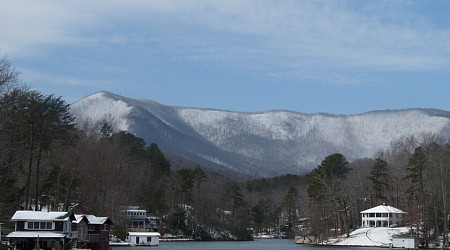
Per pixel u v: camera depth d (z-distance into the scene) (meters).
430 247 172.88
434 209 180.25
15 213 120.69
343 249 171.62
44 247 117.94
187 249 172.75
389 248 174.00
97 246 136.62
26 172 156.88
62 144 155.00
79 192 175.38
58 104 150.50
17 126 129.88
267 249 176.88
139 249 169.88
